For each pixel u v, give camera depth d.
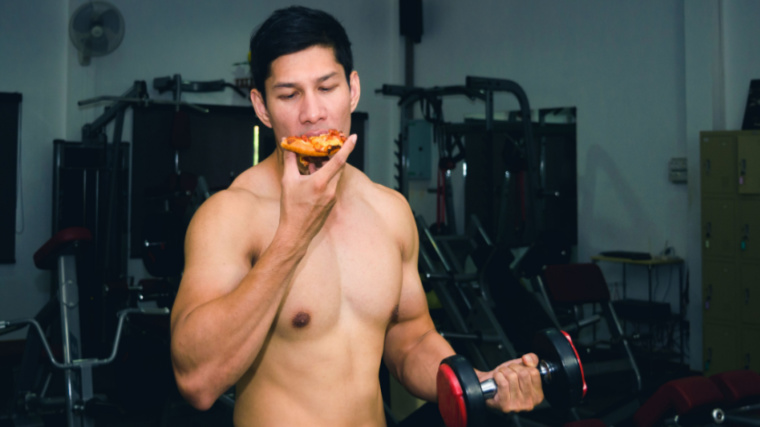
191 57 6.45
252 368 1.02
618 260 5.12
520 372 0.97
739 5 4.76
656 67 5.29
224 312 0.85
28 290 5.67
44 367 3.38
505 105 6.50
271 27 1.00
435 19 7.23
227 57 6.60
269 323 0.88
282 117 1.01
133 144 6.10
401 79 7.45
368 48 7.38
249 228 1.01
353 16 7.29
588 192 5.79
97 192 5.44
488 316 3.84
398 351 1.23
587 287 3.76
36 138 5.75
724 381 1.92
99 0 4.91
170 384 3.37
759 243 4.21
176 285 3.81
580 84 5.85
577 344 4.02
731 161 4.34
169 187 4.48
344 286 1.04
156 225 3.57
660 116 5.27
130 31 6.16
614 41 5.57
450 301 4.05
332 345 1.02
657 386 4.42
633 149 5.45
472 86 4.75
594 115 5.75
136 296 4.61
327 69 0.99
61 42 5.86
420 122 7.26
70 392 2.75
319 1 7.11
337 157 0.84
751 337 4.26
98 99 4.35
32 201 5.71
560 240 4.51
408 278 1.20
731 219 4.35
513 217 6.46
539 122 6.18
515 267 4.35
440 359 1.15
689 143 4.96
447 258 4.44
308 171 0.92
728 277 4.37
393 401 3.51
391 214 1.17
